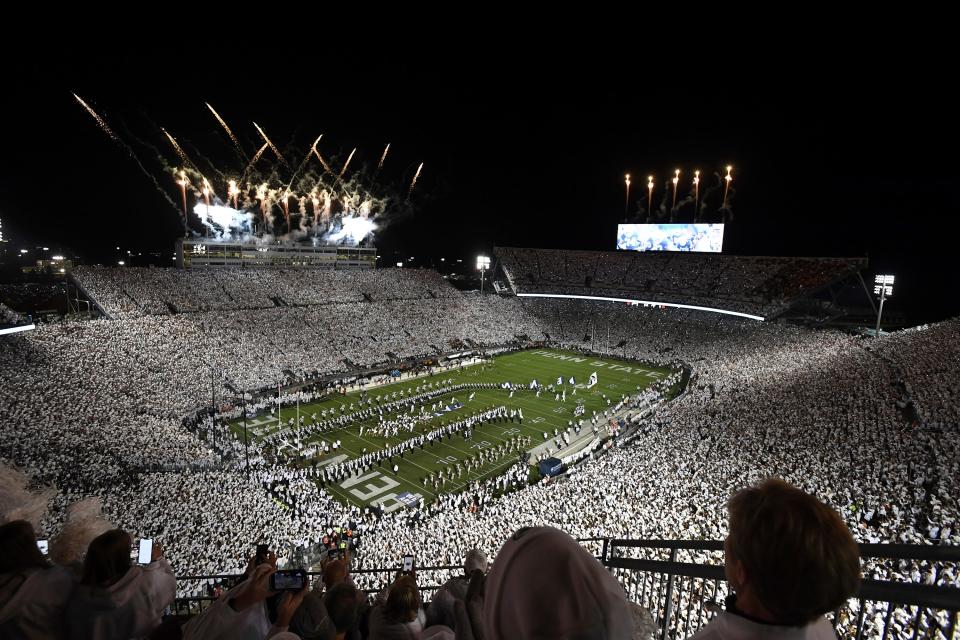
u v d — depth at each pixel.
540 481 32.12
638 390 54.59
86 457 28.59
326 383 53.38
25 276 112.25
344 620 4.66
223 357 51.41
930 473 20.50
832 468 23.22
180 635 3.88
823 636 1.87
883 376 36.44
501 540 21.48
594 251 93.31
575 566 1.65
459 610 3.38
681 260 84.44
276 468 32.69
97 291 56.31
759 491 1.86
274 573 3.85
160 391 42.81
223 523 23.00
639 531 20.28
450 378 58.59
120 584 3.61
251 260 74.94
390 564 19.92
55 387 38.72
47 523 19.31
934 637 3.01
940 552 2.50
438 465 35.78
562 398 51.28
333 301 72.56
